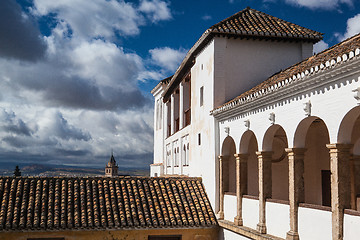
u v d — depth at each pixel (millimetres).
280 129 15664
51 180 15797
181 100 22047
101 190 15641
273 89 10812
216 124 15711
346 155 8680
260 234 11617
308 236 9695
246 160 13711
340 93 8578
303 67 11008
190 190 16578
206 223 14797
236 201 13898
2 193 14641
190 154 19484
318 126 14938
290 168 10477
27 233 13211
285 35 16438
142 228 14047
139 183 16531
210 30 15805
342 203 8531
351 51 7797
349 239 8242
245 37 16453
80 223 13617
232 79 16266
